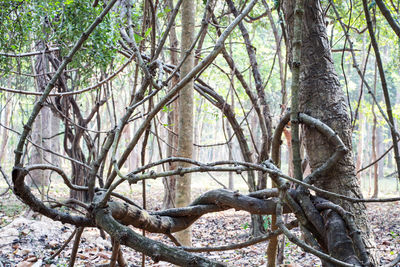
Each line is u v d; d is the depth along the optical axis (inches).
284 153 1348.4
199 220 372.8
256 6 376.8
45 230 207.0
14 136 916.6
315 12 81.0
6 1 140.0
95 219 63.6
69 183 73.2
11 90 118.6
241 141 204.4
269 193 71.1
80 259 175.5
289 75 776.3
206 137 1509.6
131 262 172.7
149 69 87.0
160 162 62.3
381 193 706.2
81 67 149.8
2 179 601.0
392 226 316.8
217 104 201.8
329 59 80.3
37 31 153.2
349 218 60.9
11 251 177.5
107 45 142.4
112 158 67.6
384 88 59.8
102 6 145.9
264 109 224.2
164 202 350.6
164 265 167.2
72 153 351.6
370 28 58.9
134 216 69.2
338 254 59.1
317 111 77.3
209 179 957.2
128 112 72.6
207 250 68.6
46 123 526.9
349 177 72.8
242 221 362.6
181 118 116.6
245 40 226.5
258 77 227.6
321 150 74.4
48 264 157.4
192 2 120.0
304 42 80.7
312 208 65.6
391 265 55.4
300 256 199.5
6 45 144.3
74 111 325.7
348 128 75.9
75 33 134.2
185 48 117.6
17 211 321.7
